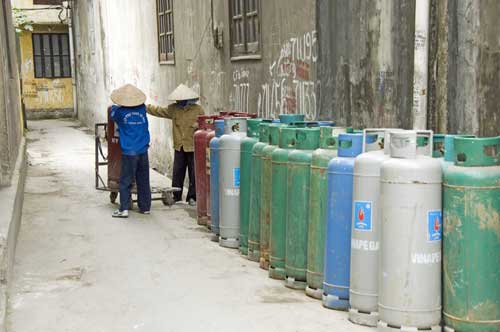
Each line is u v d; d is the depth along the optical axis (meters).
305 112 8.42
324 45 7.90
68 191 12.54
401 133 4.90
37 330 5.47
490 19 5.40
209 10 11.93
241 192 7.43
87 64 28.16
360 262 5.30
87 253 7.89
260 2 9.65
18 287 6.61
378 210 5.23
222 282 6.56
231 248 7.88
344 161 5.56
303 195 6.10
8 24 12.90
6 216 7.31
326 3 7.81
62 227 9.36
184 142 10.80
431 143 5.08
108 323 5.58
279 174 6.43
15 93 14.05
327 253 5.71
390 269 4.94
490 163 4.73
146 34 16.98
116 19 20.94
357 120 7.29
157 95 16.16
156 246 8.12
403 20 6.46
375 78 6.94
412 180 4.84
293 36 8.66
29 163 16.62
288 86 8.88
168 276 6.84
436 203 4.87
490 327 4.73
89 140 22.98
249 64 10.21
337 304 5.66
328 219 5.67
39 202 11.44
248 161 7.32
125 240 8.48
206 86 12.36
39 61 33.16
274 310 5.72
